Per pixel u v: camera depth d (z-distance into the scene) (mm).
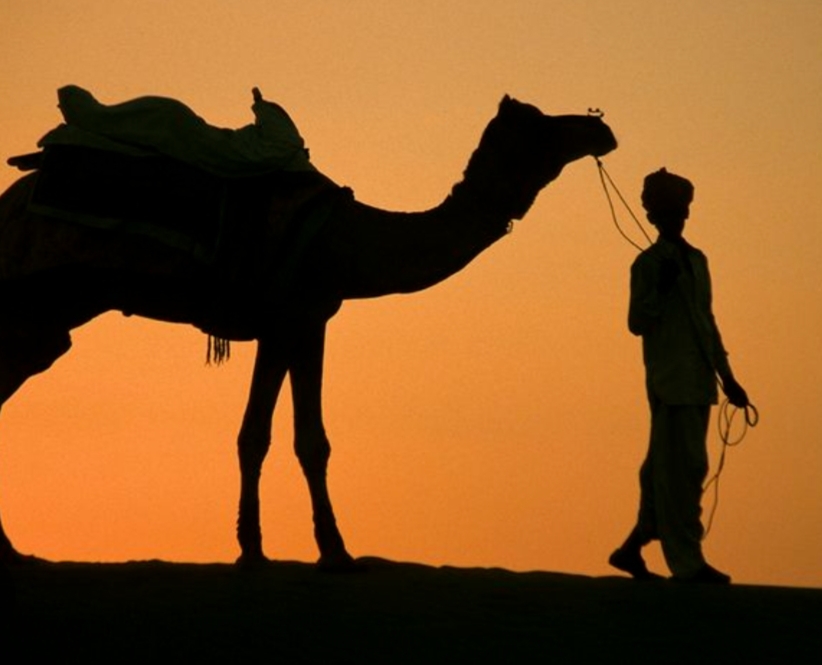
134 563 14594
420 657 9953
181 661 9875
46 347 14852
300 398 14219
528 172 14531
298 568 14094
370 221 14391
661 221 14891
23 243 14289
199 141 14250
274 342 14328
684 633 10859
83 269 14367
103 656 9992
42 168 14375
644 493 14703
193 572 13578
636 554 14773
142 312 14719
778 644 10578
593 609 11680
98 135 14406
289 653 10055
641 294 14641
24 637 10461
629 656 10102
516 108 14617
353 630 10656
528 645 10312
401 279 14344
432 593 12281
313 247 14219
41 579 12883
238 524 14352
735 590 12945
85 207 14133
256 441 14375
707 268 14906
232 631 10602
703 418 14633
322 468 14086
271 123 14680
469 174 14586
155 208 14062
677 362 14555
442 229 14430
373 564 14344
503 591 12438
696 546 14430
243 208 14117
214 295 14320
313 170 14562
